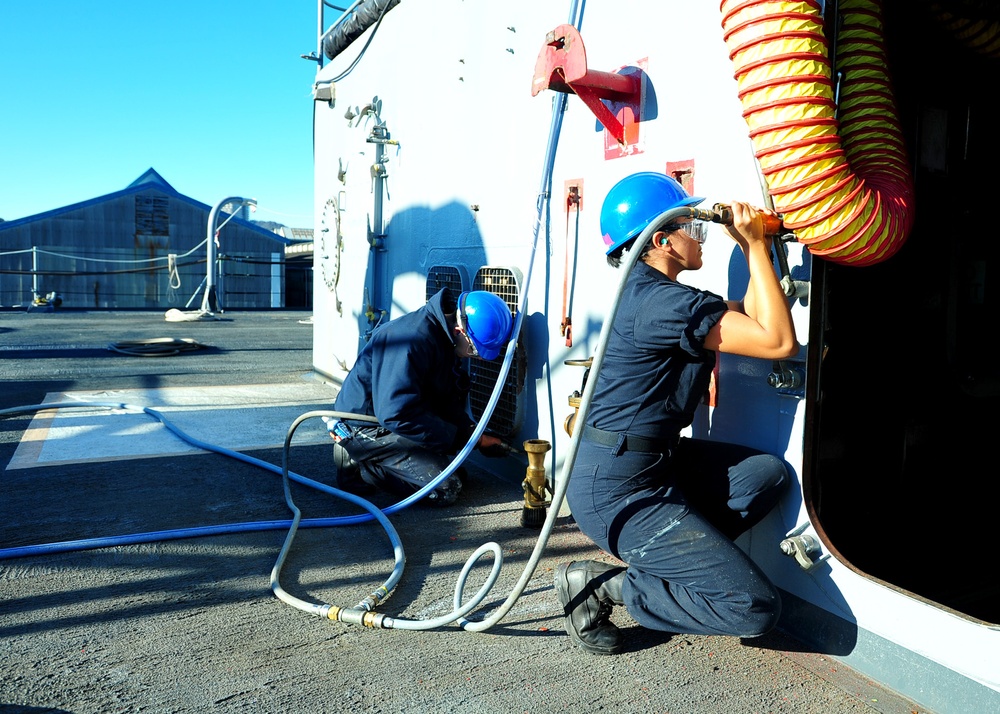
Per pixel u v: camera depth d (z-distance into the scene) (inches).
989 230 123.0
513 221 152.3
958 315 123.0
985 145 120.8
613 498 86.8
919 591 104.5
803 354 88.4
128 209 1107.3
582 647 91.7
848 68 88.3
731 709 78.6
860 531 115.8
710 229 103.1
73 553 118.3
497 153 157.2
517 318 138.6
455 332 138.8
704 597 82.5
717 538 83.2
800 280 88.1
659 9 109.4
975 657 74.3
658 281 85.8
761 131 78.7
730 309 83.0
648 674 85.9
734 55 80.3
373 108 223.3
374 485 148.7
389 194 216.8
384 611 101.0
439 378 142.0
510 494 153.6
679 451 97.8
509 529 133.5
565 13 132.9
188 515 136.7
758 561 98.3
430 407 144.3
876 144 85.9
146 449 185.2
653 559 85.0
